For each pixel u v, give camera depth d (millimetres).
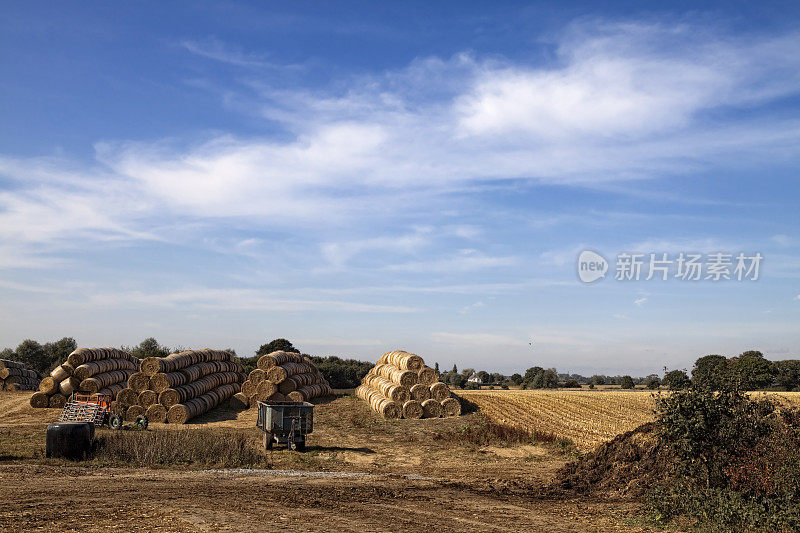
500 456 23781
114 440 20703
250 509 13391
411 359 36281
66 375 35031
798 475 12039
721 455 13234
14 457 19266
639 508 14336
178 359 35219
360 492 15961
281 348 81125
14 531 10930
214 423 32875
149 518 12281
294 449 23812
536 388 99188
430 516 13297
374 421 34156
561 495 16266
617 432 30156
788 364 72250
